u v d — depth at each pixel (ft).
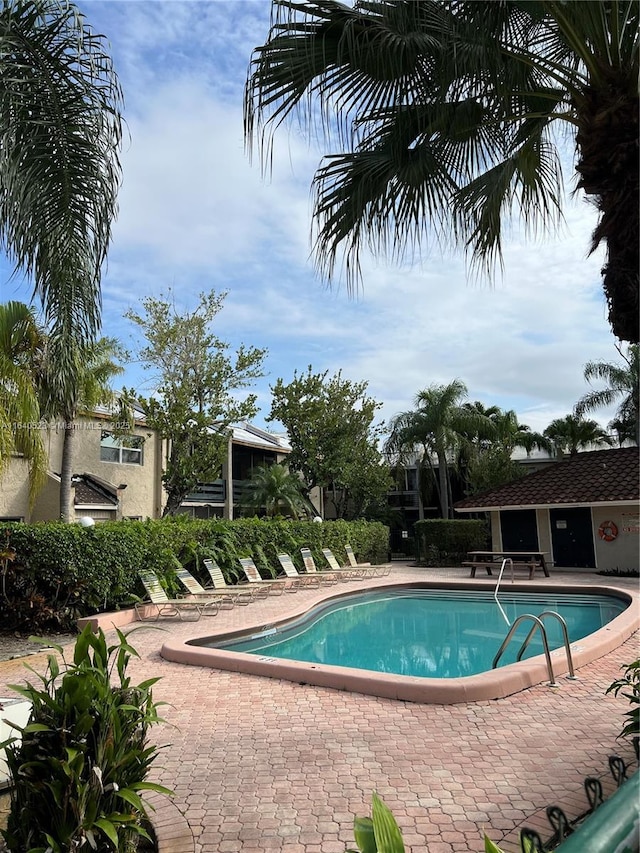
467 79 13.00
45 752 10.36
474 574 69.15
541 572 71.87
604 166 12.56
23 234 16.98
